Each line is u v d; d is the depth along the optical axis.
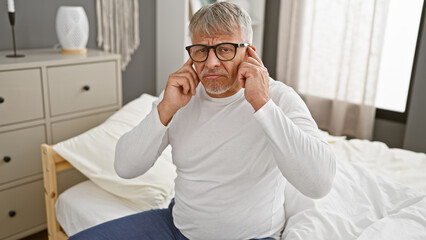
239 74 1.09
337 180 1.60
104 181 1.74
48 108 2.12
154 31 3.07
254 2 3.27
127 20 2.83
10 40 2.32
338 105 2.93
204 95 1.26
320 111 3.10
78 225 1.66
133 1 2.84
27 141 2.08
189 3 2.91
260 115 1.04
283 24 3.11
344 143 2.11
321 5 2.90
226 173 1.19
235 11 1.14
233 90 1.20
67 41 2.32
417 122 2.62
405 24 2.76
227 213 1.19
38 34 2.44
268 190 1.21
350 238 1.30
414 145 2.66
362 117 2.85
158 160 1.78
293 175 1.05
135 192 1.67
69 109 2.21
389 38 2.84
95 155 1.81
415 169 1.87
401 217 1.34
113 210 1.65
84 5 2.59
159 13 3.01
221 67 1.13
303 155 1.03
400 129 2.84
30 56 2.17
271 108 1.05
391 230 1.26
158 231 1.30
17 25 2.33
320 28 2.95
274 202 1.24
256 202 1.19
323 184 1.07
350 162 1.81
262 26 3.28
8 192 2.06
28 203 2.16
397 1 2.75
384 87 2.95
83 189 1.82
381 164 1.93
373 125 2.93
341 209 1.46
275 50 3.35
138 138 1.24
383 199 1.50
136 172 1.30
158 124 1.20
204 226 1.22
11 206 2.09
